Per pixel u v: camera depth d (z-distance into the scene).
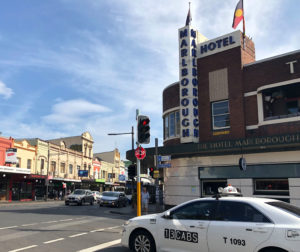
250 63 17.80
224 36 18.81
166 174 20.19
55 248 8.03
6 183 36.25
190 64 19.30
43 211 20.28
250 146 15.85
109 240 9.30
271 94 16.97
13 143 37.38
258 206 5.79
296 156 15.31
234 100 17.92
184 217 6.57
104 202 27.81
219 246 5.88
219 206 6.23
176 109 20.30
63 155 49.41
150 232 6.89
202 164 18.41
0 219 14.31
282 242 5.21
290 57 16.45
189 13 20.16
